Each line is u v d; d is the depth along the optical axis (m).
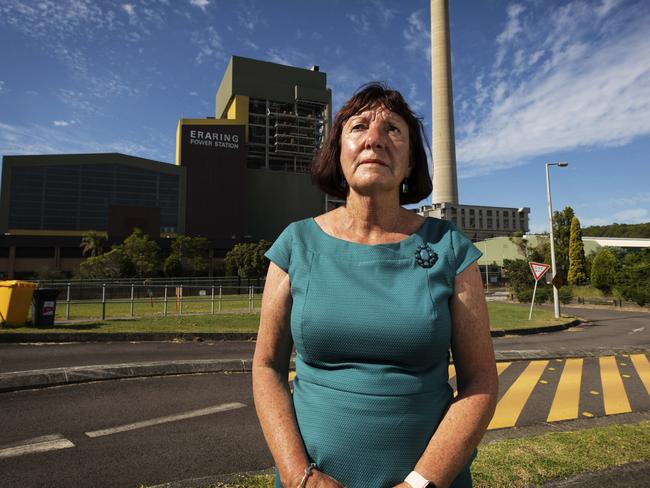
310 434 1.17
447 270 1.24
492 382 1.22
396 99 1.44
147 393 6.23
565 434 4.45
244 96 134.62
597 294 36.19
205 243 80.56
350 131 1.38
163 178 103.06
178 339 11.27
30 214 91.88
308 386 1.23
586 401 6.25
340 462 1.12
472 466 3.54
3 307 11.86
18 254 78.94
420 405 1.14
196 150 108.25
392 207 1.36
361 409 1.12
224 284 38.00
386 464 1.09
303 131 139.62
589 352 10.42
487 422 1.16
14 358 8.48
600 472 3.49
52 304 12.02
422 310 1.15
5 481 3.56
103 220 96.38
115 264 61.94
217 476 3.36
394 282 1.20
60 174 94.62
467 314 1.24
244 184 111.00
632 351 10.80
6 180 91.25
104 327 12.23
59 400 5.82
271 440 1.18
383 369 1.14
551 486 3.26
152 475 3.69
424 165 1.60
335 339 1.16
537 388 7.05
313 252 1.29
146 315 16.58
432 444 1.10
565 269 47.53
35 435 4.60
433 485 1.03
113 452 4.17
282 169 140.12
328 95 143.00
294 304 1.26
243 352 9.64
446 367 1.26
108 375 6.96
